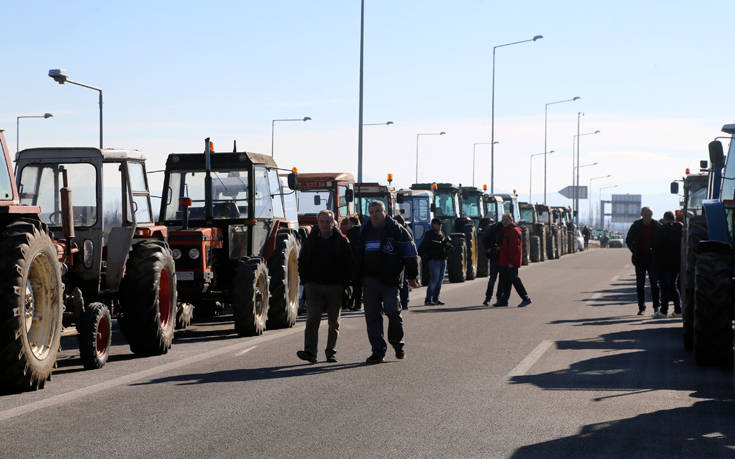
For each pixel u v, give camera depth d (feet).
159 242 38.22
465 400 26.53
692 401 26.43
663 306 53.06
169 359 35.83
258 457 19.85
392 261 34.68
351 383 29.63
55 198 34.47
